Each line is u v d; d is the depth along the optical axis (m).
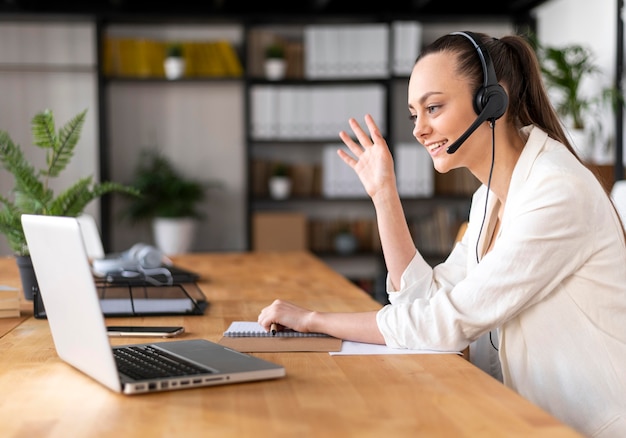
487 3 6.03
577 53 4.64
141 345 1.41
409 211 6.35
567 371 1.41
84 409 1.06
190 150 6.26
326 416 1.01
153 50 5.97
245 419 1.00
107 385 1.16
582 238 1.40
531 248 1.39
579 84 4.93
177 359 1.29
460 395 1.11
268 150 6.31
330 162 6.03
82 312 1.17
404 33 5.91
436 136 1.50
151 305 1.87
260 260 3.31
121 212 6.04
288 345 1.48
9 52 5.99
